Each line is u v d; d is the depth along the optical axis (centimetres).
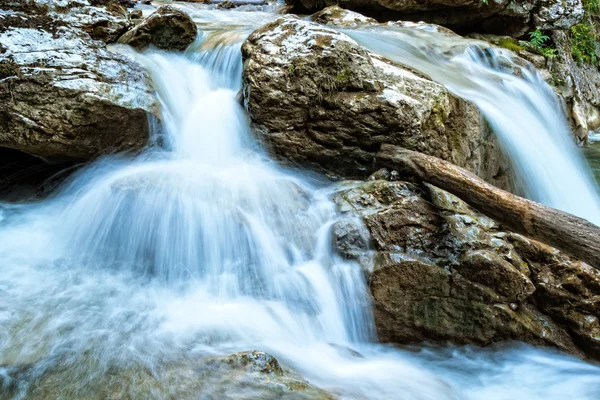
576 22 940
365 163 504
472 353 376
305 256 410
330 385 309
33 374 289
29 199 556
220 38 685
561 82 899
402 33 770
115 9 641
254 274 403
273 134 502
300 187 468
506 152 605
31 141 473
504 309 371
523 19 933
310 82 490
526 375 362
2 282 395
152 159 538
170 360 306
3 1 527
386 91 484
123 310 368
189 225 427
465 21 943
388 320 382
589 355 365
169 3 1125
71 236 461
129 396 272
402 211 407
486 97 632
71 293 387
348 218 412
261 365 291
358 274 387
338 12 874
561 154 702
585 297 369
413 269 382
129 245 436
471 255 379
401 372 344
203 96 597
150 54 622
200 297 394
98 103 484
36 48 493
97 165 517
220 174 475
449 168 429
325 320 381
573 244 344
